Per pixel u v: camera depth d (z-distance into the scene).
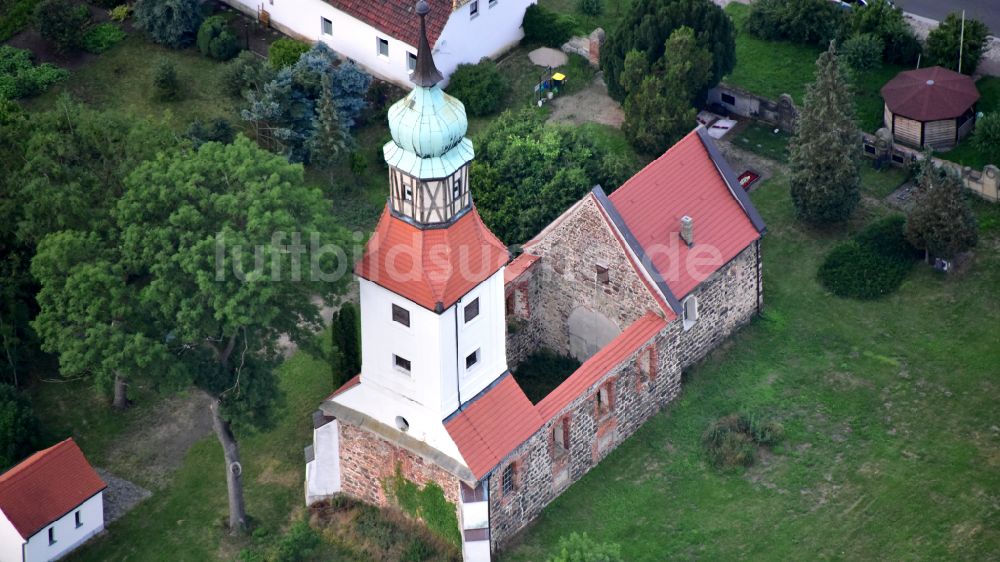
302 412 91.69
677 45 102.88
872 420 89.19
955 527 82.81
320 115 103.25
